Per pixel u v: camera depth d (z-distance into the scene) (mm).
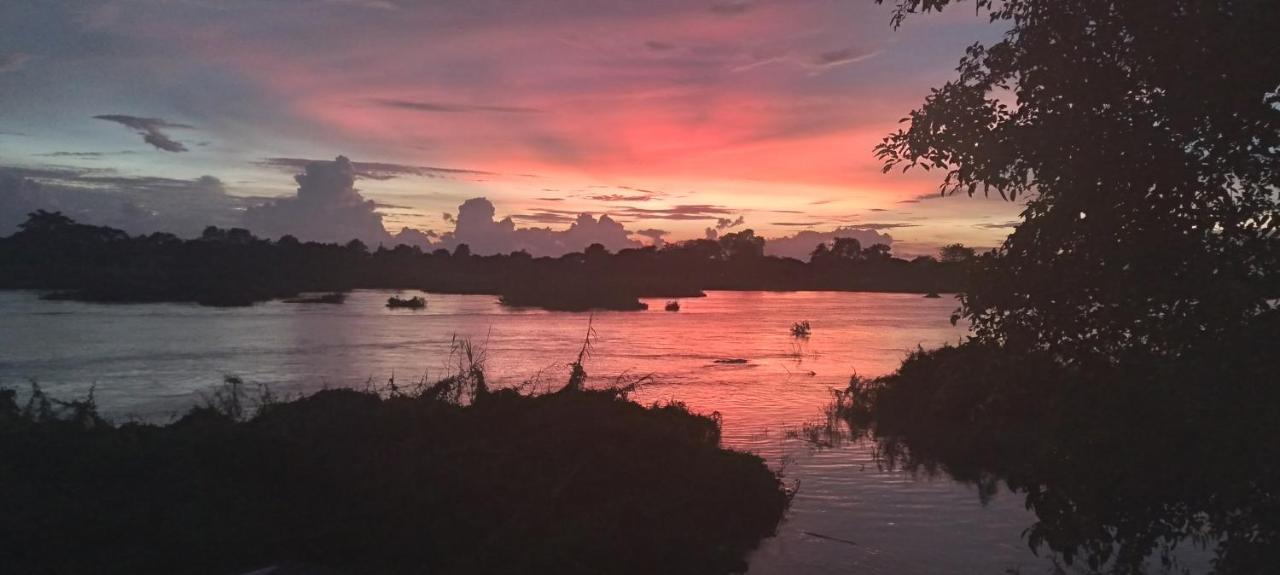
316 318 61906
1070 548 4727
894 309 87938
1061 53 4520
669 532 8945
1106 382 4469
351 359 34094
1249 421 4027
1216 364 4062
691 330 53344
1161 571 8477
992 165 4695
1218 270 4254
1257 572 4332
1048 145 4477
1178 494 4480
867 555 9516
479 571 7965
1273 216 4246
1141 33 4367
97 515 7902
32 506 7816
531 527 8609
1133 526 4691
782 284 162750
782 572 9000
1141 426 4406
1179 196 4375
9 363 32438
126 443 9305
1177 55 4293
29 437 9047
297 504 8625
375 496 8680
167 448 9273
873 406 19344
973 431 14359
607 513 8930
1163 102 4316
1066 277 4473
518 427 10852
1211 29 4188
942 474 13383
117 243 103438
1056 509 4742
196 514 8172
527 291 91062
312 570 7879
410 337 45219
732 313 77688
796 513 11164
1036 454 4980
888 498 11922
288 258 117938
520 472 9453
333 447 9500
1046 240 4531
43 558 7426
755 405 21141
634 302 86625
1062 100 4527
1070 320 4516
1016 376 4801
